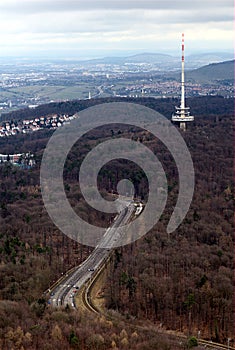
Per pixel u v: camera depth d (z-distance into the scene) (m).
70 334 158.62
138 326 176.88
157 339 164.38
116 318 180.00
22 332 156.38
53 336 157.50
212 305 186.88
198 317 186.50
